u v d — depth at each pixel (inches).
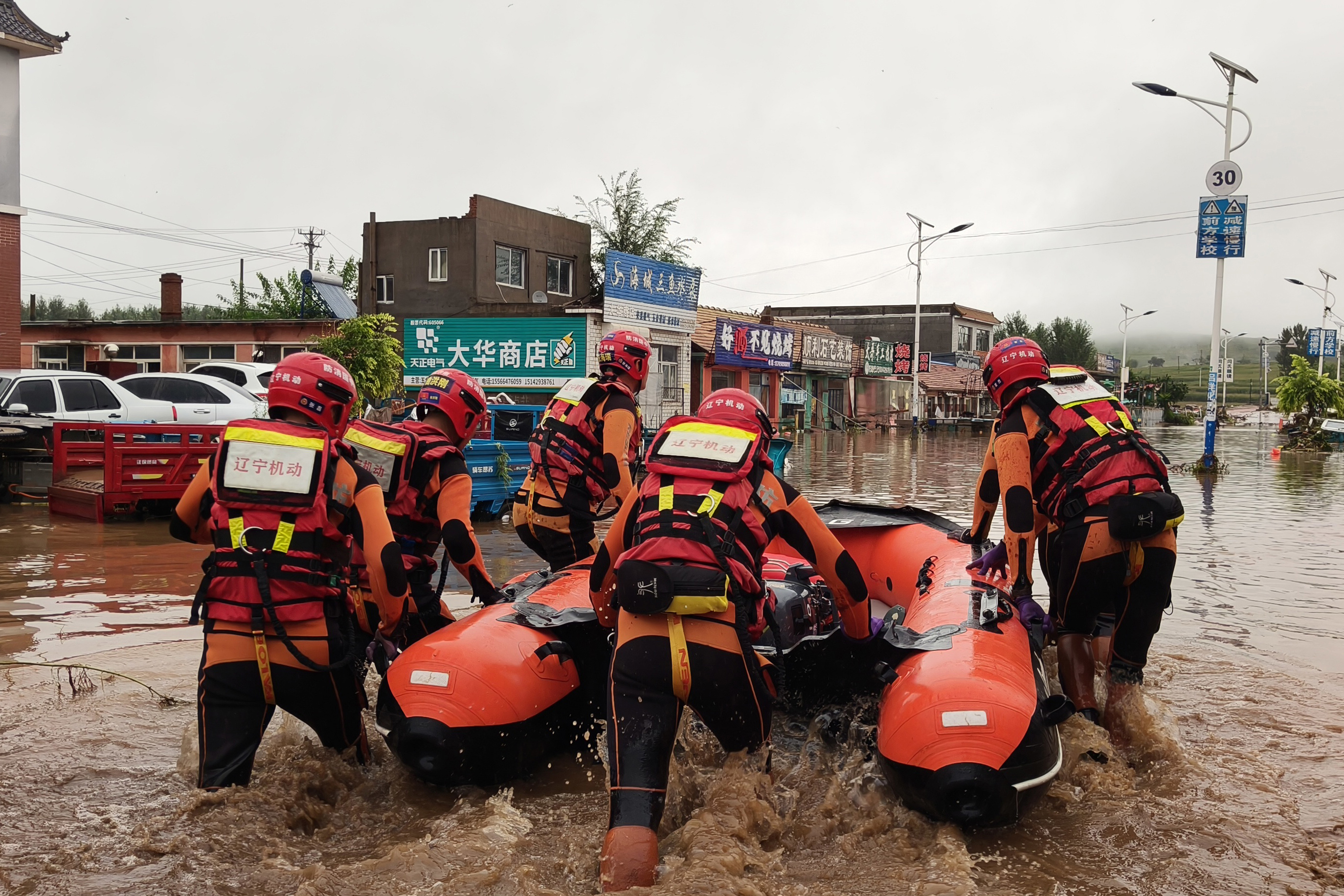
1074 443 165.0
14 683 196.2
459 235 1168.8
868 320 2546.8
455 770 137.9
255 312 1900.8
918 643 147.9
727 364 1375.5
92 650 222.4
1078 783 147.6
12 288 843.4
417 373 1119.0
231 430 135.5
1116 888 116.1
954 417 2154.3
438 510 160.4
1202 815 136.9
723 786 132.1
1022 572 158.9
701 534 125.3
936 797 125.0
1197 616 264.1
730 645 124.8
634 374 209.2
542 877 118.0
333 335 1046.4
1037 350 173.3
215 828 125.4
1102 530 162.2
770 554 236.2
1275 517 500.7
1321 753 160.6
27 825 130.4
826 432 1665.8
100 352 1306.6
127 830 128.1
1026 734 127.2
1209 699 189.0
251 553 130.4
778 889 114.7
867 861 123.6
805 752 159.3
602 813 138.9
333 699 139.8
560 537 208.5
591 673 164.4
